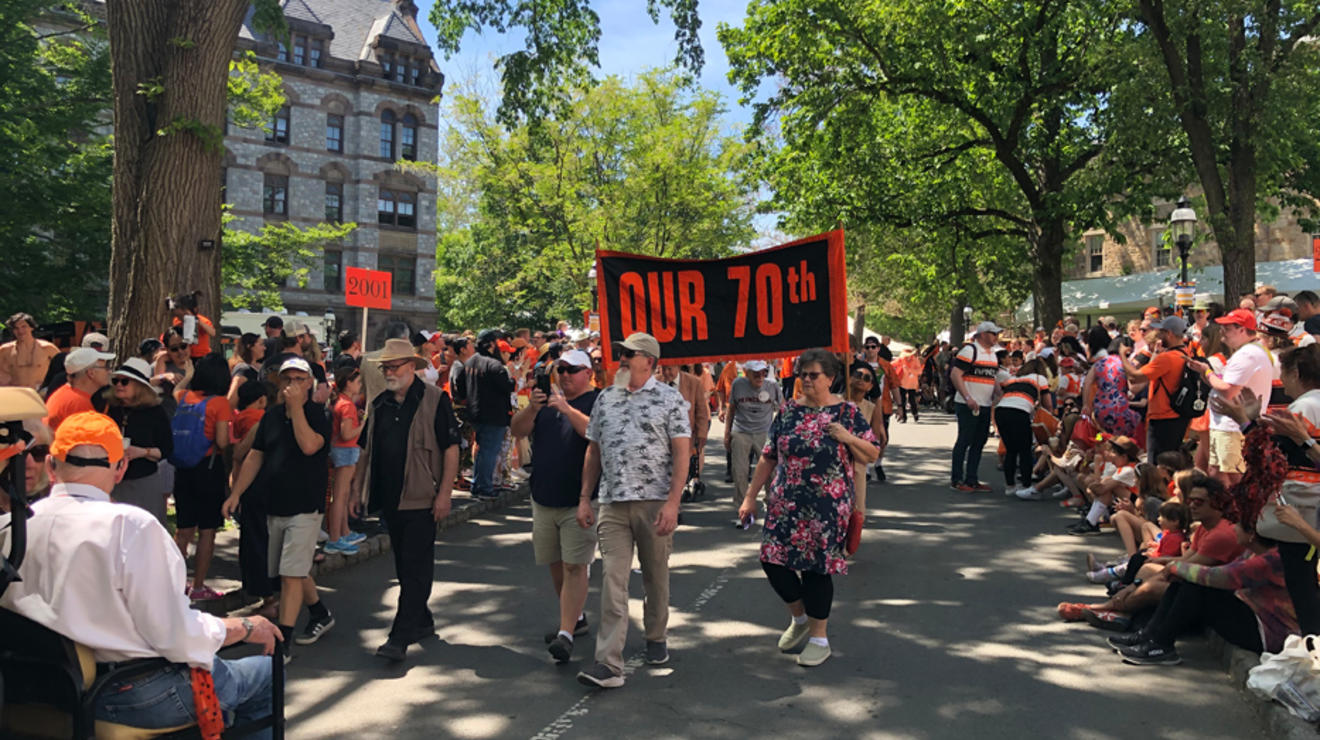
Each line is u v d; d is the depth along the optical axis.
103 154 22.67
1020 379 11.23
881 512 10.26
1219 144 17.53
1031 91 21.55
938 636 5.88
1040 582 7.18
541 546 5.65
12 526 2.77
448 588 7.28
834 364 5.41
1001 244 29.08
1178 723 4.47
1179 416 8.72
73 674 2.86
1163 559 5.97
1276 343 7.23
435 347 12.38
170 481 6.34
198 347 9.25
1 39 21.22
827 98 21.97
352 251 43.84
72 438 3.13
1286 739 4.13
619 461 5.17
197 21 9.65
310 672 5.37
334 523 7.98
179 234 9.64
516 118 16.70
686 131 33.28
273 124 41.91
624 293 8.17
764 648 5.71
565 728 4.50
